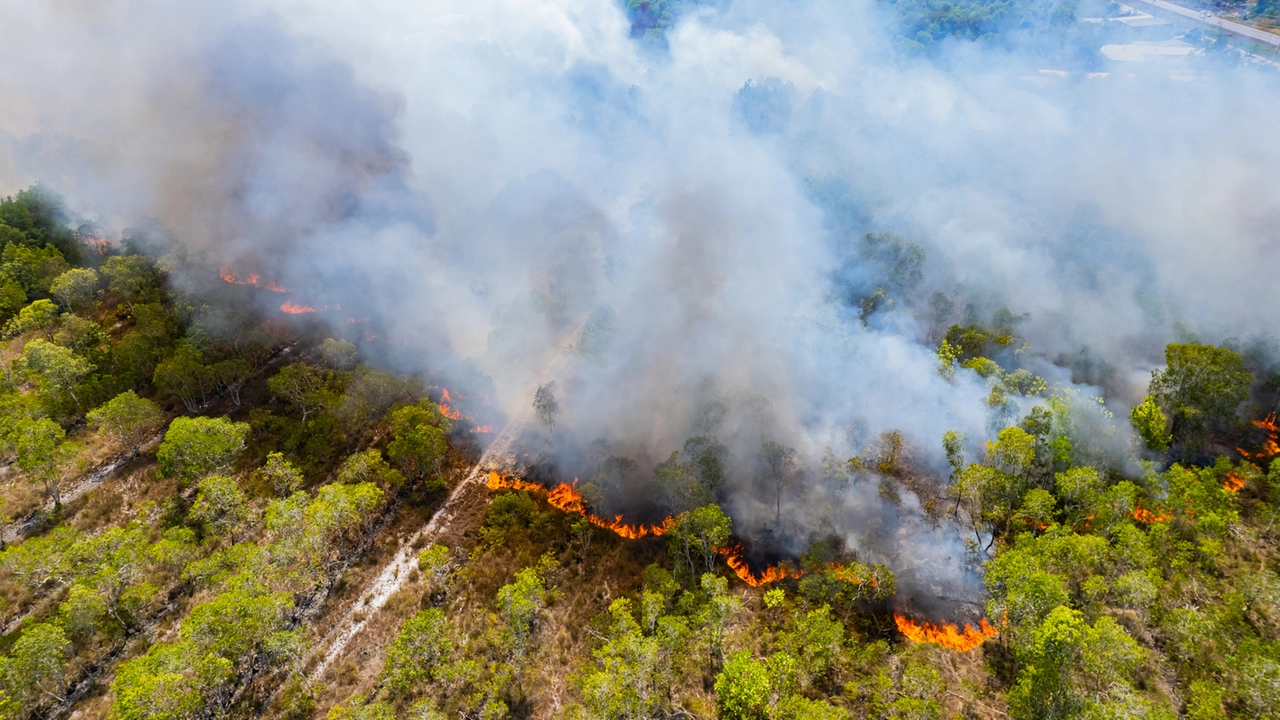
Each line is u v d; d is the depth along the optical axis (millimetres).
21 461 63844
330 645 57438
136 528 64125
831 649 51094
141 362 82438
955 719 47406
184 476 67812
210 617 49906
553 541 67375
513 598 53875
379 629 58656
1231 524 59594
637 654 49094
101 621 55625
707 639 54688
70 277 89562
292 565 63312
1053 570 53938
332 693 53156
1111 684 44219
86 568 56438
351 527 68250
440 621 53469
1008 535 61969
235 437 70625
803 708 45188
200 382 81312
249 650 55094
